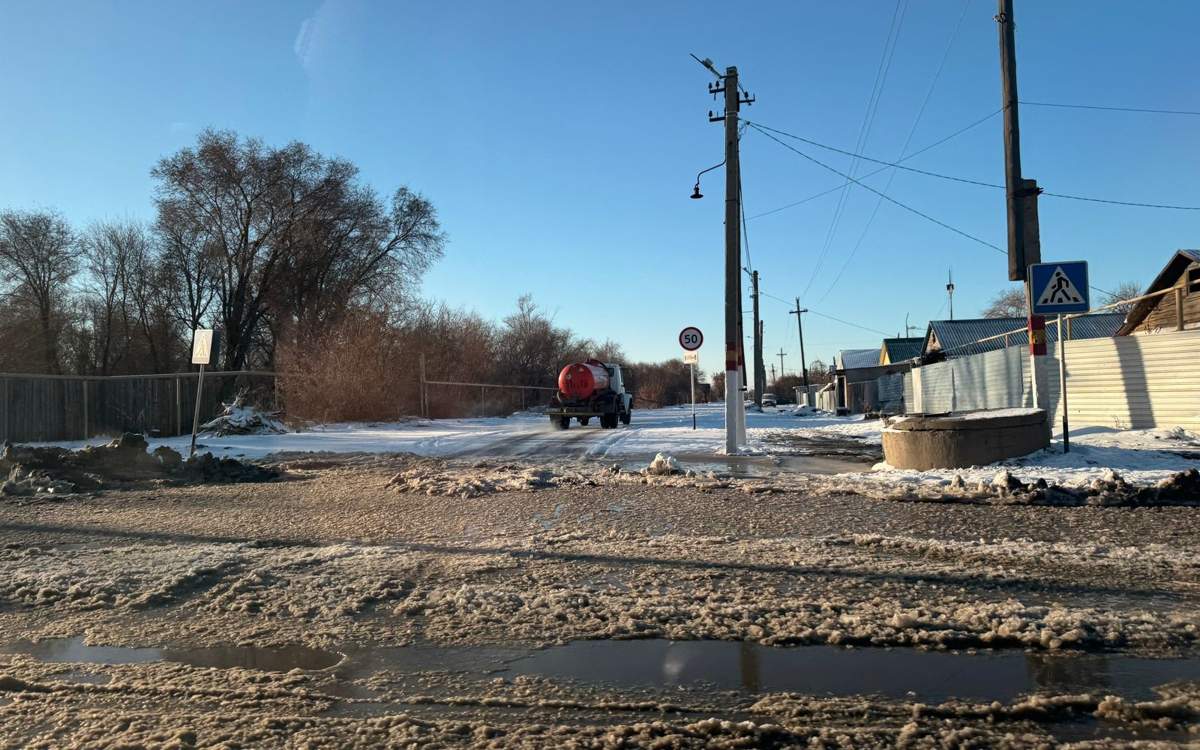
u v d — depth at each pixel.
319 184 39.38
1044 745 3.30
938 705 3.70
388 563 6.52
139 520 8.91
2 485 11.32
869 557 6.54
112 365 40.91
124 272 41.16
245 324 39.50
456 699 3.87
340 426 28.72
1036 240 13.90
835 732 3.46
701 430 25.69
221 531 8.20
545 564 6.43
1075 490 9.27
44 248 38.00
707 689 3.95
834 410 50.84
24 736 3.49
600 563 6.45
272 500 10.45
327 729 3.55
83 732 3.53
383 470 14.32
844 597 5.37
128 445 13.62
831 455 16.16
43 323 37.44
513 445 19.75
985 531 7.56
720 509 9.05
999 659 4.27
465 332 46.50
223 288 39.34
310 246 38.66
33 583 5.98
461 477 11.88
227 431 23.39
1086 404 16.55
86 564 6.61
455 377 42.78
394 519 8.80
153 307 41.56
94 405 21.70
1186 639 4.47
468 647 4.59
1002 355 20.38
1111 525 7.72
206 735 3.50
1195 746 3.28
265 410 28.44
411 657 4.45
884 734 3.43
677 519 8.47
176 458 13.73
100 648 4.63
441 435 23.58
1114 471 10.34
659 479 11.53
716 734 3.46
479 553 6.89
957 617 4.86
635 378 92.69
